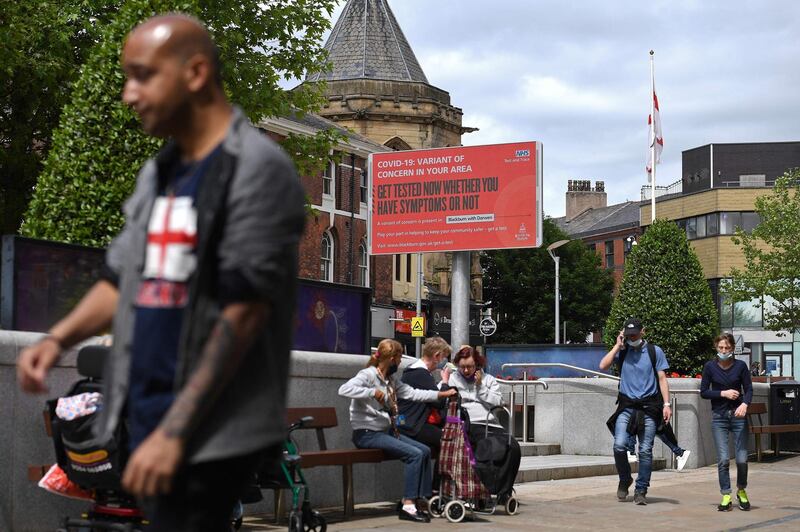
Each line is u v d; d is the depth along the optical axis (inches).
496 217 1097.4
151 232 128.5
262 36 1219.9
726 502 547.8
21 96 1072.8
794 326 2514.8
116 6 1103.6
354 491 527.8
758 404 900.6
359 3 3078.2
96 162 489.1
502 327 3523.6
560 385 866.1
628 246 3969.0
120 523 295.4
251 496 389.1
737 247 3464.6
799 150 3646.7
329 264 2461.9
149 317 126.5
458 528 449.4
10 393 353.7
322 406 503.5
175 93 127.4
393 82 2962.6
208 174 124.4
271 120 2201.0
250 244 119.6
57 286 392.2
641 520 496.7
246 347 119.6
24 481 358.0
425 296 2898.6
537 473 685.9
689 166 3799.2
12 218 1088.2
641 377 574.9
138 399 125.9
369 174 1159.0
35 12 1059.9
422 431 492.1
